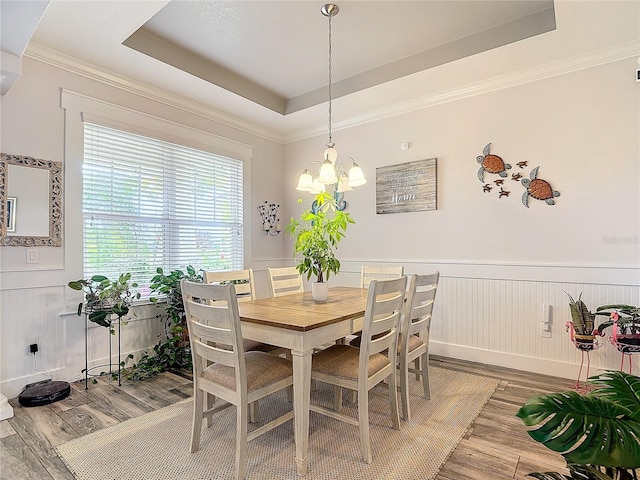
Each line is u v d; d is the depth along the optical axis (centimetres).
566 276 288
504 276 316
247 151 434
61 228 277
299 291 315
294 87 377
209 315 175
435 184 353
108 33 249
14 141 255
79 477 167
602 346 265
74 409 236
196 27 272
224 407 206
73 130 284
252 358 199
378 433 207
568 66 286
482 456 184
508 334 315
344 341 377
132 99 323
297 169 471
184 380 287
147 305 332
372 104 377
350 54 312
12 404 242
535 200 302
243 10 252
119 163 317
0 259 249
